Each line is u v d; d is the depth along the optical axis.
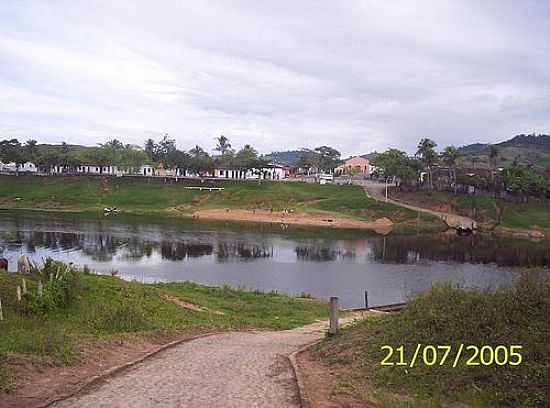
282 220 83.69
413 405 8.27
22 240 55.72
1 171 133.12
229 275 41.16
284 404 8.45
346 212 89.00
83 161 132.25
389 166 105.25
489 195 97.44
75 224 71.94
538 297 11.05
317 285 38.19
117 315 16.88
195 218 85.69
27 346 11.18
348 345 12.61
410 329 11.85
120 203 100.50
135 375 10.14
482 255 55.28
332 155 156.88
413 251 57.00
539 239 72.81
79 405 8.02
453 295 12.80
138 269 42.56
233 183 114.44
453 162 106.44
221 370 10.93
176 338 15.77
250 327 20.92
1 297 16.61
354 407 8.33
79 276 22.25
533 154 193.75
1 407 7.69
